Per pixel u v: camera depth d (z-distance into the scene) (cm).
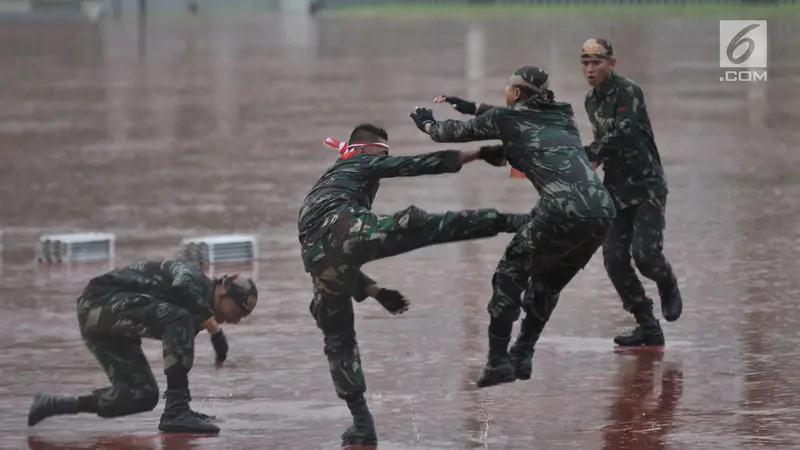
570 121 1967
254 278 3278
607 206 1903
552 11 19762
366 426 1920
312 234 1864
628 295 2492
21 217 4253
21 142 6247
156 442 1955
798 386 2189
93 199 4588
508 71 9319
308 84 9000
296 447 1917
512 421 2031
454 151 1919
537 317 2019
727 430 1950
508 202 4300
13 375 2384
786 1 17562
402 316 2817
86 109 7750
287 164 5384
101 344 2017
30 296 3098
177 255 3572
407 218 1812
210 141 6197
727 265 3256
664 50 10875
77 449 1930
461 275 3256
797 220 3884
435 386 2256
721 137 5909
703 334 2581
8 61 11756
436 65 10162
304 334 2677
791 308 2781
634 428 1972
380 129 1962
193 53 12506
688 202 4262
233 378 2338
